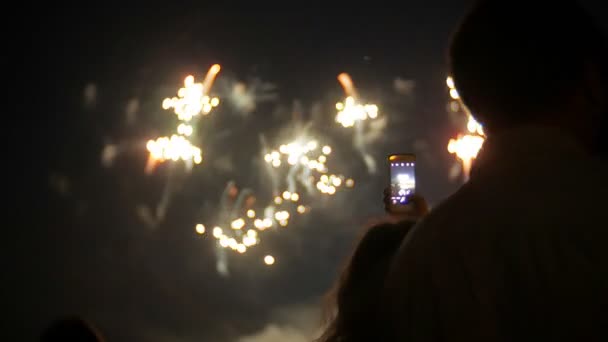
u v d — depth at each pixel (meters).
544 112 1.24
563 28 1.23
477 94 1.28
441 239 1.20
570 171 1.18
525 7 1.24
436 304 1.18
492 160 1.24
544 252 1.14
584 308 1.11
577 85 1.23
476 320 1.15
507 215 1.17
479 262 1.17
